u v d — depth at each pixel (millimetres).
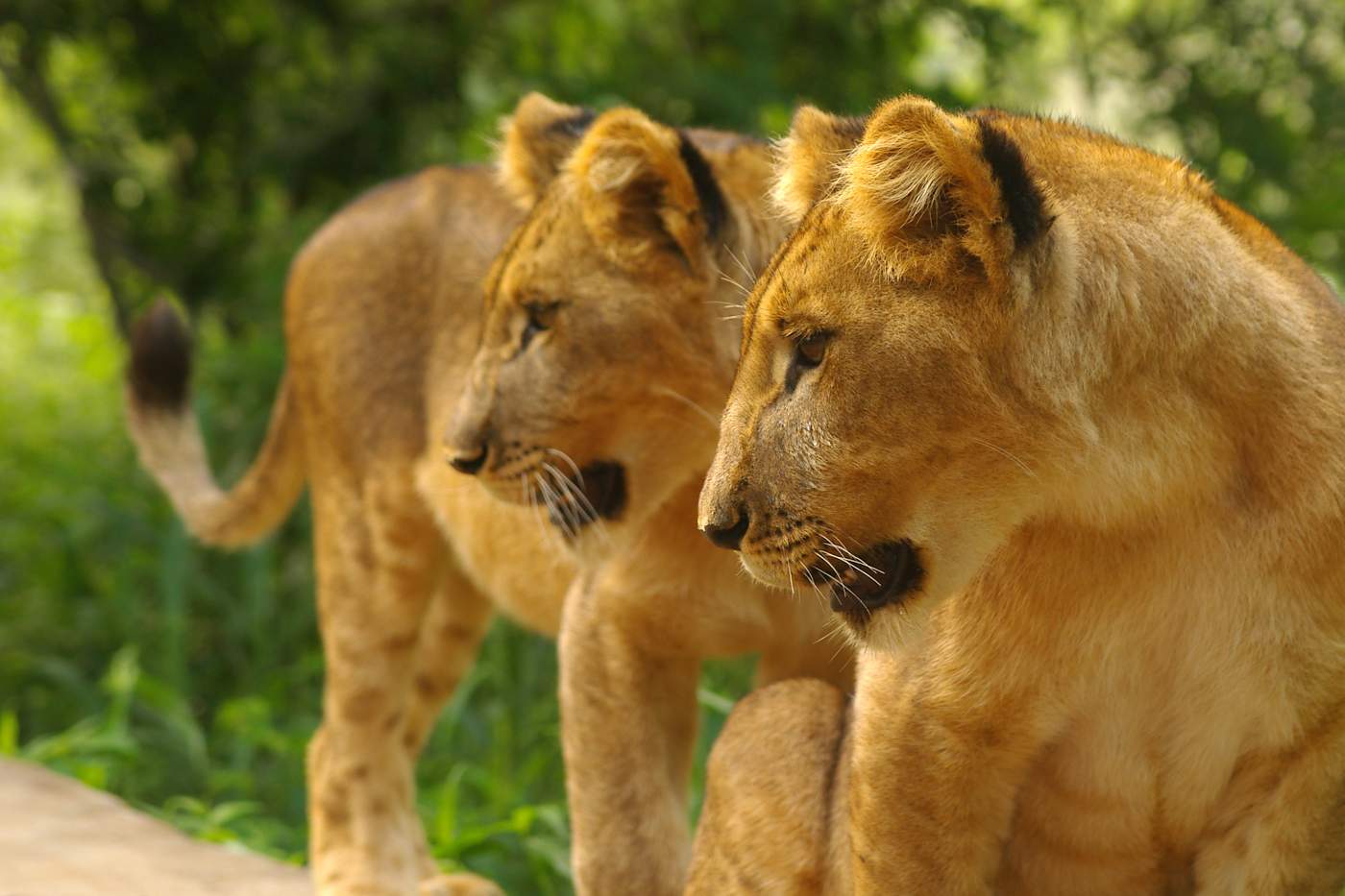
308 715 12164
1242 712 5074
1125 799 5340
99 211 16062
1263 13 13750
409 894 8719
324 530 9242
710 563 6965
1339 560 4938
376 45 15164
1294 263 5348
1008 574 5113
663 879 7195
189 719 11430
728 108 13531
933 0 13969
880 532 5004
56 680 12914
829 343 4945
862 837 5523
